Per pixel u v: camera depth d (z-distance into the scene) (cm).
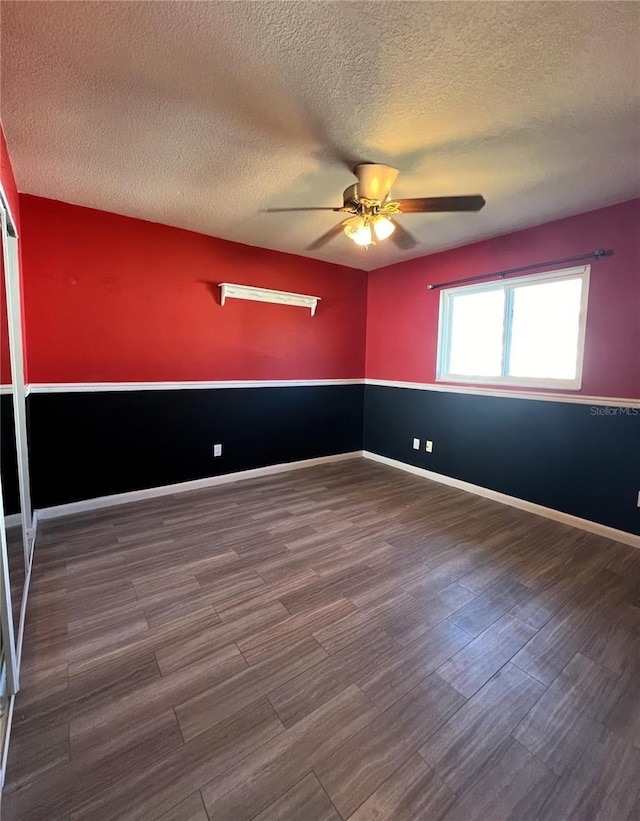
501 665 165
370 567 238
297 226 331
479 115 178
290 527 291
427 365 414
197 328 359
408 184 247
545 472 321
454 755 127
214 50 141
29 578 217
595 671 162
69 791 115
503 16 125
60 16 127
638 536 271
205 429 373
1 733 125
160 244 332
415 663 165
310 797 115
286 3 121
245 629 183
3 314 194
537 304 329
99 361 313
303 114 178
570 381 307
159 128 190
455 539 277
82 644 172
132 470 335
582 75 152
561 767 124
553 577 230
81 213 295
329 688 152
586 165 222
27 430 261
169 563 238
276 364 416
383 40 136
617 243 275
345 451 485
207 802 113
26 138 199
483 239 353
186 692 149
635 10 122
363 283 477
